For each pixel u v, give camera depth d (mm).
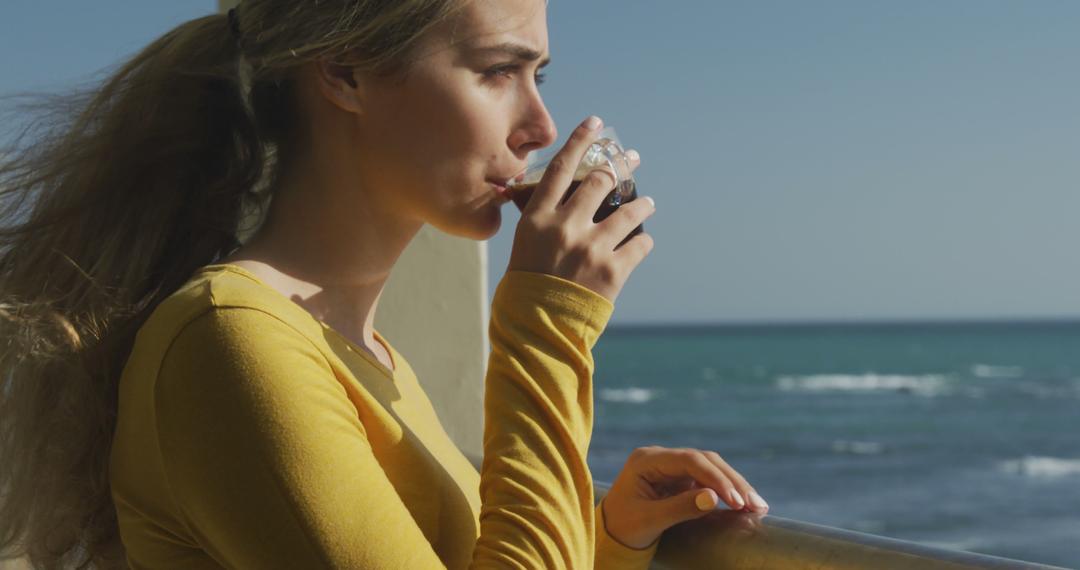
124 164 1159
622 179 1141
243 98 1182
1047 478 35062
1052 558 26031
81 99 1238
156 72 1178
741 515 1143
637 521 1205
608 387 64000
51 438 1108
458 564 1080
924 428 46094
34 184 1192
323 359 1001
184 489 928
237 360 921
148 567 1006
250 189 1210
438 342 2119
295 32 1057
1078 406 51781
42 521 1142
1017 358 82062
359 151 1089
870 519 29859
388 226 1125
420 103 1051
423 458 1073
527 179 1112
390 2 1019
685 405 55000
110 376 1111
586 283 1057
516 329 1044
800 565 1005
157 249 1161
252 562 900
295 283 1095
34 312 1100
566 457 1004
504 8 1052
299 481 894
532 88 1099
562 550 962
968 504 31656
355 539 894
